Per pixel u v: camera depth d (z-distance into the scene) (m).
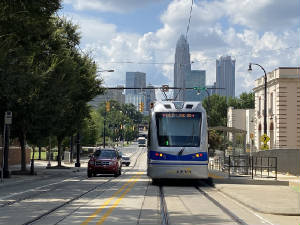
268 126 58.38
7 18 22.17
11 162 49.53
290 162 34.84
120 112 161.12
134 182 25.05
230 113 85.56
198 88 46.62
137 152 114.44
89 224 10.37
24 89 26.91
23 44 24.59
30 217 11.33
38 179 28.05
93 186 21.77
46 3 23.50
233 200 16.44
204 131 22.53
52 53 31.58
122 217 11.52
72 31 39.56
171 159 21.94
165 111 22.92
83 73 39.97
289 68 54.44
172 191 19.69
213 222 11.03
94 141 81.38
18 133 32.50
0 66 23.89
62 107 31.64
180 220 11.26
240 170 28.66
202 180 26.42
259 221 11.39
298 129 53.94
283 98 54.22
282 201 15.19
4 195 16.94
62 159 74.38
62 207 13.45
